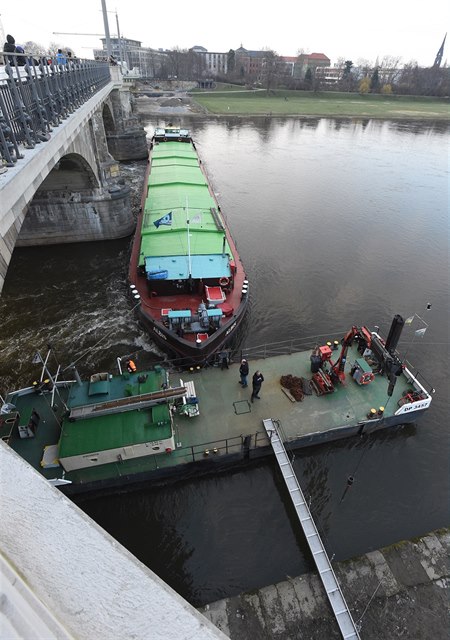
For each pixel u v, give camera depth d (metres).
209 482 17.91
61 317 29.44
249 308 30.80
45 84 16.92
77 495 16.75
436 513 17.30
